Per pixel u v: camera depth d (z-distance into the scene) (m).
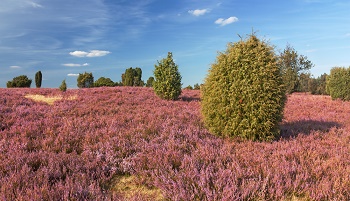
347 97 21.27
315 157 6.03
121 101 16.45
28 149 6.48
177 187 4.29
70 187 4.14
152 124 9.14
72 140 7.16
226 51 8.01
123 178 5.24
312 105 17.62
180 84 18.86
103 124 9.47
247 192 4.04
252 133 7.37
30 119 9.98
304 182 4.54
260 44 7.73
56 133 7.98
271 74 7.34
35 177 4.46
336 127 10.02
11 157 5.39
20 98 16.20
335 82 21.77
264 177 4.73
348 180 4.64
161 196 4.43
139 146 6.71
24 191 4.00
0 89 23.30
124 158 5.97
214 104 7.75
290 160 5.79
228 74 7.53
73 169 5.09
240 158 5.65
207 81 8.11
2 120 9.52
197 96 22.50
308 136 8.06
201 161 5.46
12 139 7.07
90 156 5.94
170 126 8.96
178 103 16.86
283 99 7.67
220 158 5.54
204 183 4.29
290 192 4.40
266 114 7.21
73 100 16.53
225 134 7.62
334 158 5.84
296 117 12.84
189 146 6.63
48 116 10.69
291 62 39.00
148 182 4.80
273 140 7.65
